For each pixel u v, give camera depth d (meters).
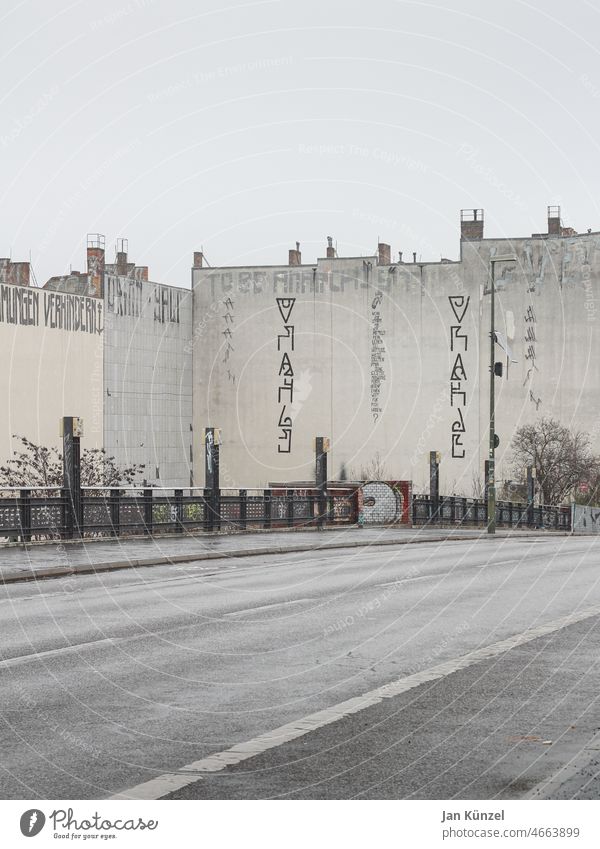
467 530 45.12
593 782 6.92
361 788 6.80
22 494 25.97
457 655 11.77
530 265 74.81
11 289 62.03
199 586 19.05
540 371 74.44
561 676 10.55
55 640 12.73
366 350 77.56
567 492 70.75
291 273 78.62
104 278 69.75
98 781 6.91
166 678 10.40
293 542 30.56
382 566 23.75
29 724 8.45
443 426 76.19
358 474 77.44
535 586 19.22
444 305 76.25
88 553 24.52
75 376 66.69
